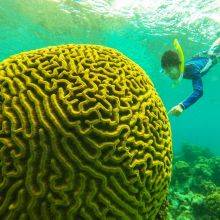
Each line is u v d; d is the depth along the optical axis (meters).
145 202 1.06
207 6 5.93
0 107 1.02
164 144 1.16
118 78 1.11
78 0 5.91
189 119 28.34
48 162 0.95
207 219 2.66
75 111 0.98
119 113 1.03
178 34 7.48
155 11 6.24
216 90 13.11
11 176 0.94
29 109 0.98
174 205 2.87
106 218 0.99
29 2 6.02
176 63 1.85
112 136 0.98
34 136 0.95
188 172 3.75
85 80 1.06
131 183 1.00
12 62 1.14
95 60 1.16
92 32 7.49
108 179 0.98
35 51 1.19
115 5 6.05
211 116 23.98
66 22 6.86
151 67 10.73
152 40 7.93
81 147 0.95
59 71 1.08
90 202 0.95
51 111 0.98
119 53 1.27
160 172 1.11
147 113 1.12
